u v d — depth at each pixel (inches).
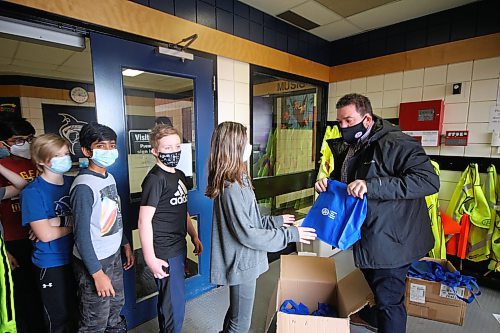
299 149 126.0
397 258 50.8
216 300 83.4
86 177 49.6
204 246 86.0
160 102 80.4
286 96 116.1
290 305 64.5
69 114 133.0
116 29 63.3
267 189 108.3
